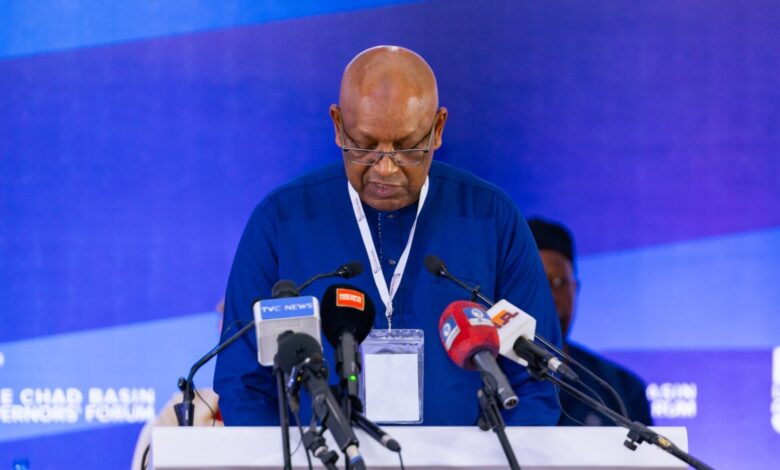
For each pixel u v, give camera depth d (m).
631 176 13.52
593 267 13.52
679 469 6.56
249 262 9.07
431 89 8.27
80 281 13.29
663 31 13.52
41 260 13.26
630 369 13.44
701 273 13.50
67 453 13.23
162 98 13.38
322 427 6.05
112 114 13.34
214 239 13.40
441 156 13.52
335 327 6.75
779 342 13.47
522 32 13.52
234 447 6.43
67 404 13.23
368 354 7.77
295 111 13.47
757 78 13.52
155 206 13.35
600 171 13.54
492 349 6.62
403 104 8.03
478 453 6.52
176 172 13.38
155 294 13.34
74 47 13.32
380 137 8.05
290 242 9.12
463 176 9.53
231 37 13.44
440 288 9.10
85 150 13.31
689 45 13.52
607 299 13.49
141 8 13.37
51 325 13.25
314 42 13.49
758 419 13.42
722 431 13.43
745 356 13.47
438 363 8.93
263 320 6.44
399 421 7.69
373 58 8.29
